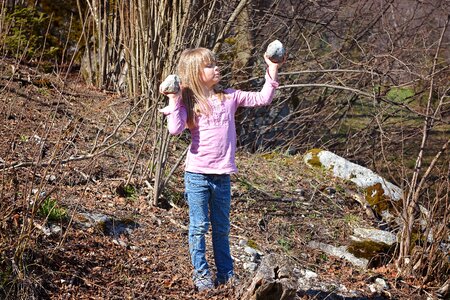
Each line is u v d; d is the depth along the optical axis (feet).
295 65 34.96
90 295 15.16
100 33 30.32
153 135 24.64
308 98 37.52
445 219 19.26
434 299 18.92
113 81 30.19
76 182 19.94
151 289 15.97
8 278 14.58
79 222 17.60
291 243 20.24
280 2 33.76
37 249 15.53
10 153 19.86
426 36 36.19
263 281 14.30
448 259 20.12
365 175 24.73
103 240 17.34
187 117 15.37
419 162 20.63
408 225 19.92
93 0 30.22
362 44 36.52
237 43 31.24
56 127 23.27
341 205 23.20
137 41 26.89
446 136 39.75
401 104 22.15
